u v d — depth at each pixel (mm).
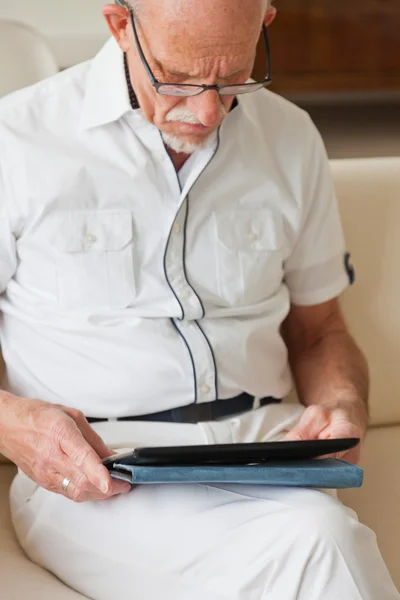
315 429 1487
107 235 1533
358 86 3301
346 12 3217
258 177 1626
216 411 1583
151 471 1152
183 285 1560
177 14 1292
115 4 1421
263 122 1668
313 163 1706
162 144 1526
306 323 1812
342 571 1172
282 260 1679
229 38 1306
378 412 1948
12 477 1725
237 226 1614
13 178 1512
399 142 3527
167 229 1545
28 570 1416
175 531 1283
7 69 1874
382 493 1742
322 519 1184
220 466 1173
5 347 1585
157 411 1539
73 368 1524
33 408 1364
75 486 1289
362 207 1916
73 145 1533
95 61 1575
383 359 1935
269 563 1202
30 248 1534
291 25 3186
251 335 1605
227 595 1240
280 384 1688
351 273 1809
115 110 1513
